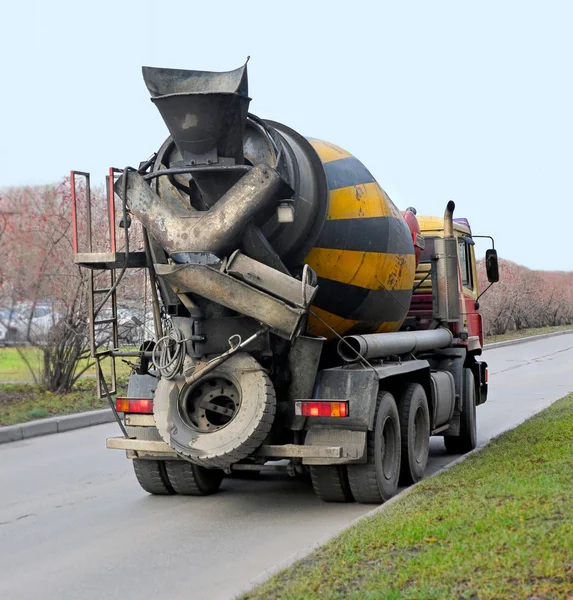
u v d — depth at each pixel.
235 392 8.91
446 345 12.96
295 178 8.99
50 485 10.82
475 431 13.66
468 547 6.00
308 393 9.07
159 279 9.37
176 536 8.20
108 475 11.48
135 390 9.58
